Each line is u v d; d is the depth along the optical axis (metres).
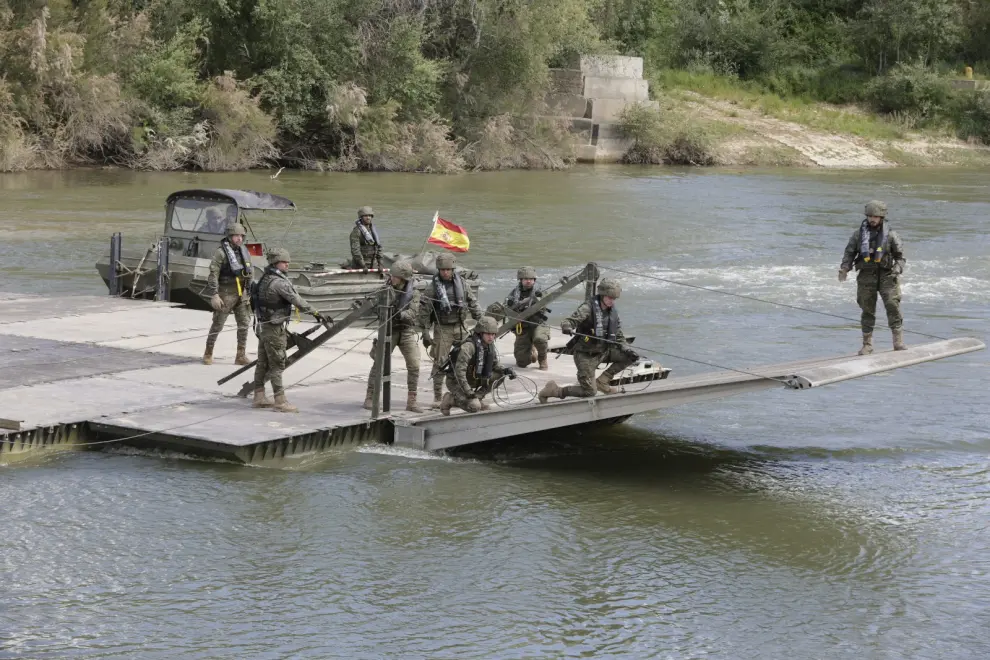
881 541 14.83
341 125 76.06
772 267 38.91
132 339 22.66
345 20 77.25
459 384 17.38
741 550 14.41
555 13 83.44
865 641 12.05
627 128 89.38
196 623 11.98
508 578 13.31
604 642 11.87
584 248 42.16
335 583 13.03
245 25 74.19
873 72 111.75
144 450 16.95
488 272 36.06
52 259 35.91
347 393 19.41
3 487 15.39
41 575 12.92
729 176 78.31
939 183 74.88
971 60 116.31
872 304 19.95
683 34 109.62
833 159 92.44
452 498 15.86
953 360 25.33
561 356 22.75
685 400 17.12
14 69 65.75
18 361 20.47
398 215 49.78
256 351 22.09
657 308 31.08
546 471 17.44
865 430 20.03
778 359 24.84
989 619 12.62
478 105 83.19
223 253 20.52
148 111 69.38
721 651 11.76
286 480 16.14
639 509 15.79
